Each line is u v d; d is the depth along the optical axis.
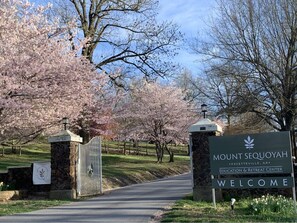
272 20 18.33
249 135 11.82
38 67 14.91
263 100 18.64
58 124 17.91
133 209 11.32
